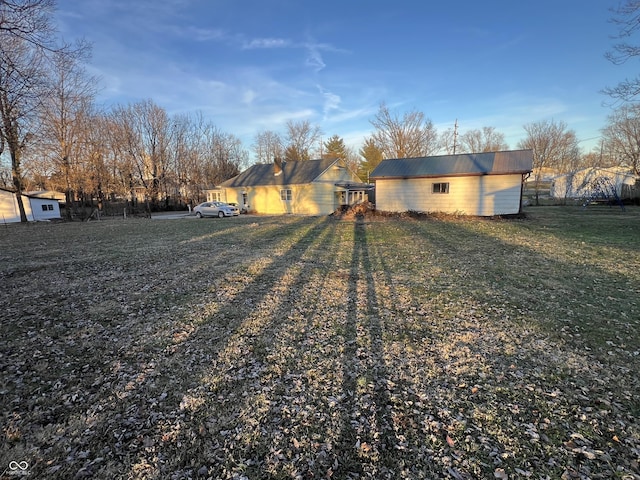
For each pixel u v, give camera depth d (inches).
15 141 692.7
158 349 139.3
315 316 173.0
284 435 89.7
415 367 122.6
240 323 165.2
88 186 962.7
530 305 182.5
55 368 124.7
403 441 86.7
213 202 977.5
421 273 254.5
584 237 404.2
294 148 1787.6
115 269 279.0
